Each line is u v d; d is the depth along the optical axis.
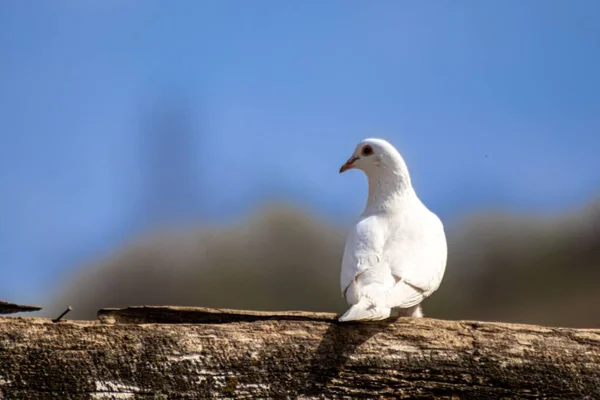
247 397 11.27
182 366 11.26
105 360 11.23
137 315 11.91
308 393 11.32
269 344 11.35
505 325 11.55
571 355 11.42
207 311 11.81
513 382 11.38
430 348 11.40
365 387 11.34
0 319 11.25
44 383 11.17
